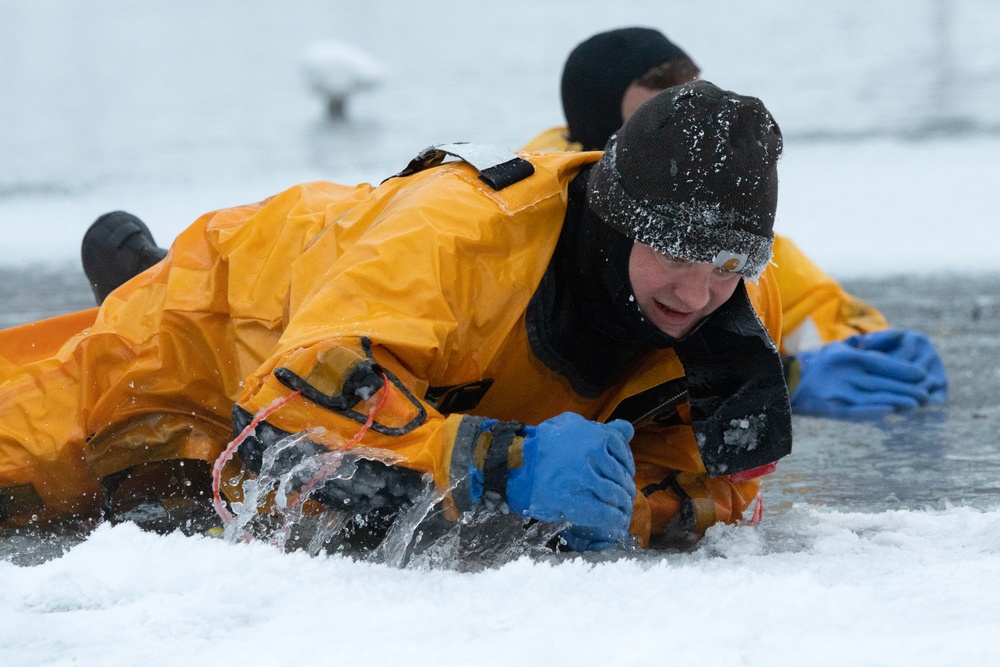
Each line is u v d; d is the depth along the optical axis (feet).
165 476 31.76
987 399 53.16
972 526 29.09
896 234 110.11
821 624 19.54
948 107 164.55
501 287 26.32
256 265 30.76
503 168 27.68
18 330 34.50
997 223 113.91
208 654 18.95
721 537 28.81
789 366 52.95
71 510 32.94
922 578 22.67
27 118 182.39
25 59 227.81
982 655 17.79
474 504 23.36
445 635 19.38
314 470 23.53
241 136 162.30
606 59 56.65
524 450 23.26
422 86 185.37
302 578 22.47
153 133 167.94
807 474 38.99
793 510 31.99
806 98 172.76
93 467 31.91
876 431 46.88
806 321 55.16
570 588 21.79
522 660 17.93
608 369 28.50
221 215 32.50
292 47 224.33
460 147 28.84
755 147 24.88
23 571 22.71
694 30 213.46
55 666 18.76
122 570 22.65
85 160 152.46
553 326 27.30
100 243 40.09
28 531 32.60
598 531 27.07
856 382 52.26
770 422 27.99
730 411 28.02
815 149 148.25
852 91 174.81
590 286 26.96
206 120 174.40
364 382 23.59
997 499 34.81
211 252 31.96
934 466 39.81
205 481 31.73
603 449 23.18
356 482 23.70
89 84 205.77
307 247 28.94
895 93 173.06
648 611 20.22
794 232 113.09
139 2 275.39
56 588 21.88
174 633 19.97
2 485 32.14
